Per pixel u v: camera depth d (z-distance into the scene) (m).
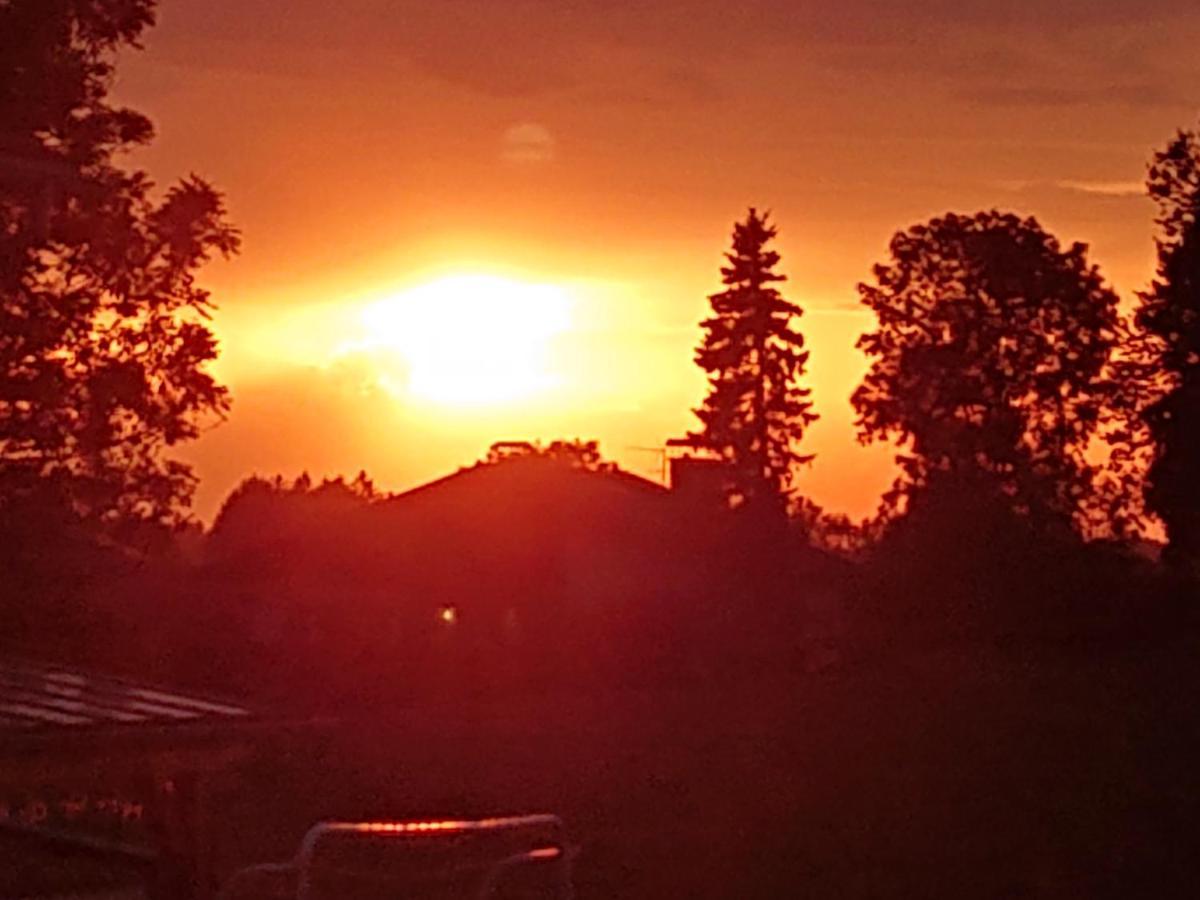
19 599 17.52
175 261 18.56
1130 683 32.66
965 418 58.69
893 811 17.38
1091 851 14.85
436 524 40.50
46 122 17.73
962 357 58.50
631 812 17.45
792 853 14.84
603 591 40.47
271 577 37.06
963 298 58.97
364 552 38.94
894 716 27.45
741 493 67.31
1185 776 19.83
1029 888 13.27
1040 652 40.78
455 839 9.97
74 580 17.91
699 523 42.72
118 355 18.39
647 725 25.98
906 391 59.16
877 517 57.22
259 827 15.45
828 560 45.53
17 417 17.61
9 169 17.28
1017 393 58.91
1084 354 58.53
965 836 15.75
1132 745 23.19
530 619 39.44
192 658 28.00
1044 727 25.77
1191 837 15.45
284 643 32.44
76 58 17.95
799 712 28.38
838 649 42.16
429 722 24.98
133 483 18.33
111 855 11.57
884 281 59.59
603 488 42.53
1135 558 46.16
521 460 42.62
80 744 9.02
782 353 69.38
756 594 42.06
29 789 9.05
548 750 22.84
